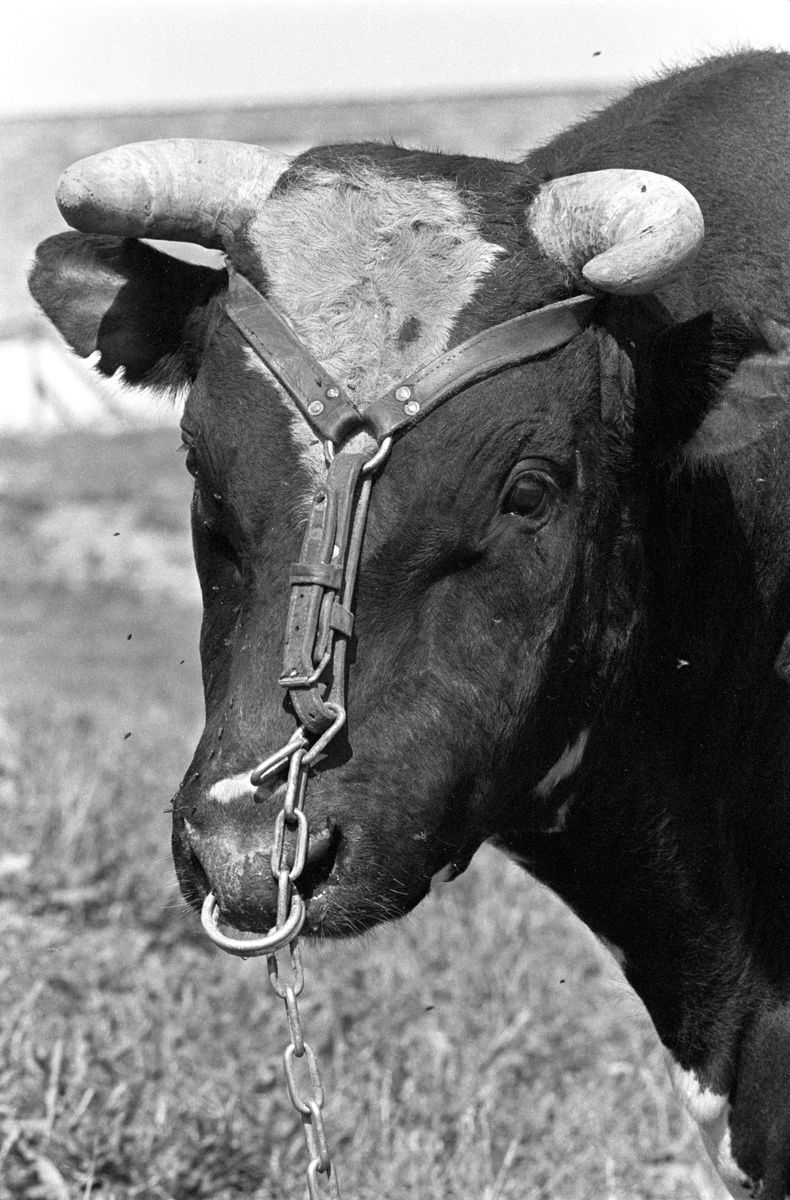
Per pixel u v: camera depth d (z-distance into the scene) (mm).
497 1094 5965
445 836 3535
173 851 3545
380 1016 6422
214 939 3225
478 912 7410
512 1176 5434
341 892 3375
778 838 4461
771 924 4508
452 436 3445
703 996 4516
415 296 3553
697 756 4285
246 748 3326
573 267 3643
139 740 9445
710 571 4133
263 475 3463
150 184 3781
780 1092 4500
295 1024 3193
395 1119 5598
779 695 4371
